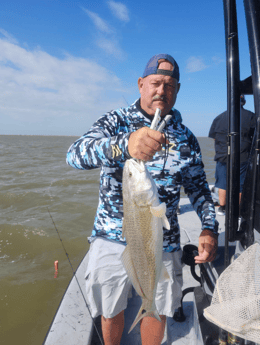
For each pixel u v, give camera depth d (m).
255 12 1.00
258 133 0.99
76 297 2.04
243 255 1.01
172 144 1.75
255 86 0.98
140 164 1.11
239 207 1.17
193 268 1.78
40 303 4.07
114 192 1.64
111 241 1.65
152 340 1.71
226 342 1.20
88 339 1.64
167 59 1.58
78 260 5.38
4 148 43.44
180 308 2.10
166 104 1.65
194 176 1.93
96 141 1.25
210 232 1.67
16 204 9.21
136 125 1.73
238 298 0.97
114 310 1.63
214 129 4.05
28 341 3.38
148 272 1.20
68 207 8.82
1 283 4.55
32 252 5.66
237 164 1.14
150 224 1.15
